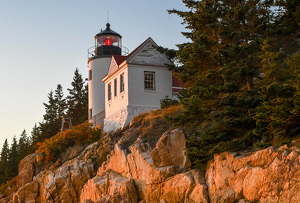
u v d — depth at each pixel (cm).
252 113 2138
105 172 2798
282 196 1683
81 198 2942
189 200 2103
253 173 1836
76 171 3098
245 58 2623
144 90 3547
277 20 3009
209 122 2570
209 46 2691
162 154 2317
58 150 3825
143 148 2555
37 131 6494
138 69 3562
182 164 2280
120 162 2692
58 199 3044
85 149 3462
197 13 2842
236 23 2969
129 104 3459
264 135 2111
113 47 4819
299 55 2075
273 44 2812
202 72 2655
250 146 2145
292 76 2091
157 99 3584
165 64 3578
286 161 1736
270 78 2141
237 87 2333
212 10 2838
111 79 3878
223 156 2084
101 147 3197
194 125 2389
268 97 2100
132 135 2936
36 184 3409
